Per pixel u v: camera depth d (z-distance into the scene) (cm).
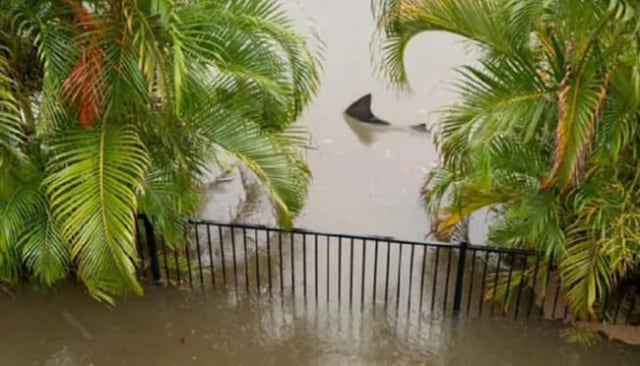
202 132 368
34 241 372
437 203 454
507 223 404
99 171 332
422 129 588
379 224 482
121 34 315
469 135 325
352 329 403
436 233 457
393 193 512
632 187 343
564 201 357
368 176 531
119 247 329
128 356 390
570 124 293
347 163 546
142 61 308
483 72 336
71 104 333
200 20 334
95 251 331
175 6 331
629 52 295
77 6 321
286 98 379
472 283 427
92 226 328
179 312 415
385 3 361
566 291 371
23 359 389
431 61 697
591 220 342
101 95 324
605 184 344
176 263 436
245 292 428
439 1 342
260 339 398
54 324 409
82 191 330
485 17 334
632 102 307
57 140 342
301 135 514
